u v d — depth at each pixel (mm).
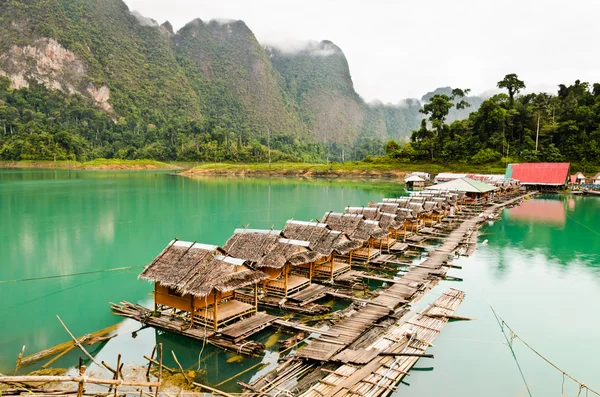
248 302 20531
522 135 105625
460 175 83188
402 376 14820
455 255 31766
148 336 17641
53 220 44906
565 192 79375
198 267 17562
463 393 14102
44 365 15039
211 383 14109
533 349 17156
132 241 36250
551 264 29828
